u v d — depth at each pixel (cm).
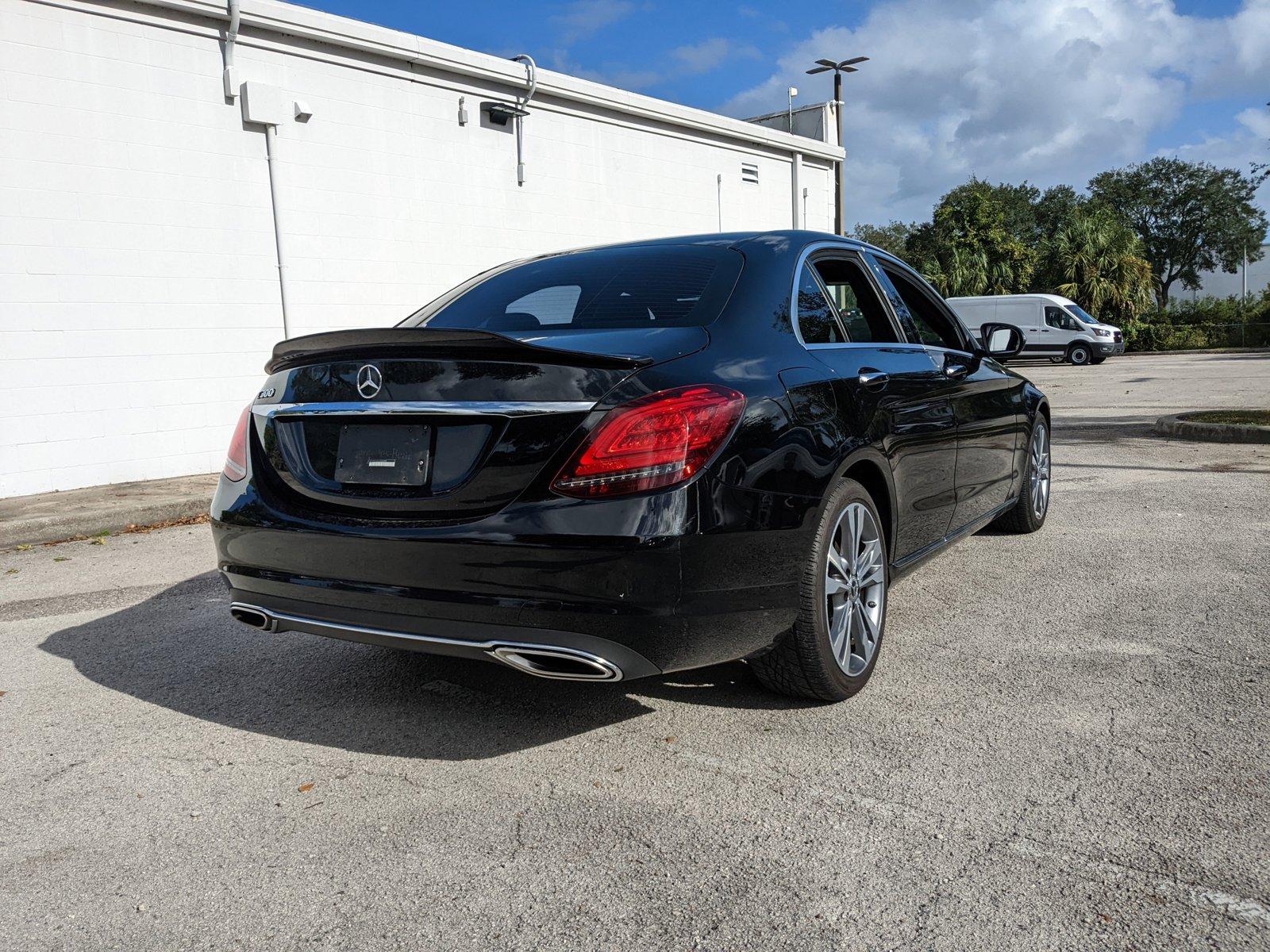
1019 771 266
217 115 918
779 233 365
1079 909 202
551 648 251
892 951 191
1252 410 1179
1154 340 3934
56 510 721
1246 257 6388
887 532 347
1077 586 448
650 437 248
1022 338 488
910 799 253
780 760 278
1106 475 761
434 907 212
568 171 1284
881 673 346
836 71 2362
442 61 1092
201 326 918
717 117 1514
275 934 204
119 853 238
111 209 854
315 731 311
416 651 274
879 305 392
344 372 283
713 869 223
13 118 796
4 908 216
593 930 201
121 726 319
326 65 1002
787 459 278
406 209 1088
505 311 336
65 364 835
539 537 246
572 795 262
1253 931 193
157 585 521
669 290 318
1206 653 354
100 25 838
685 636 257
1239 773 260
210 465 934
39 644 415
